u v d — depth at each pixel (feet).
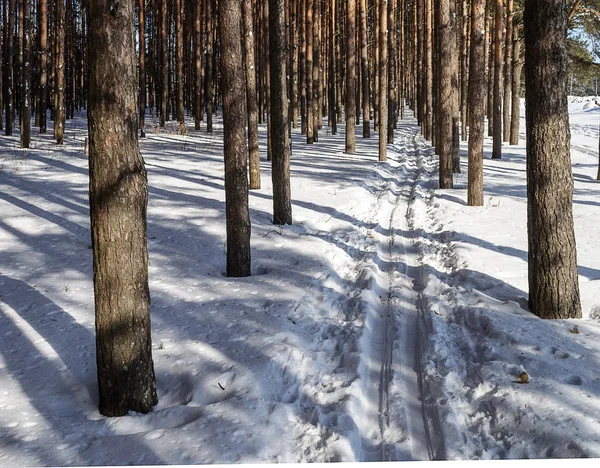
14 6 94.02
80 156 67.72
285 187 35.94
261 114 124.88
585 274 25.14
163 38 112.16
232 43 25.07
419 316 21.58
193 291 24.07
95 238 14.29
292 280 25.07
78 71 149.48
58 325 20.35
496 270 26.02
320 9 113.60
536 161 20.39
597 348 17.52
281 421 13.76
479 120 41.09
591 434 12.64
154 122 124.36
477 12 40.81
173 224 36.42
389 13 92.17
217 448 12.38
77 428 13.62
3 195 44.68
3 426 13.67
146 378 14.73
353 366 16.83
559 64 19.88
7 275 26.58
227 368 16.43
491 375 15.88
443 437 13.24
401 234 35.12
